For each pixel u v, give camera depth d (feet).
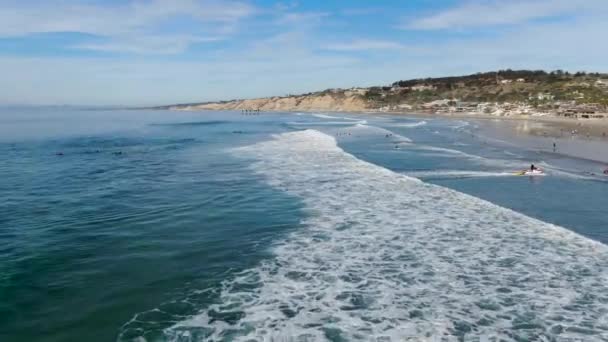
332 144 127.13
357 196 57.06
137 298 27.73
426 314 26.04
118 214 47.16
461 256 35.60
